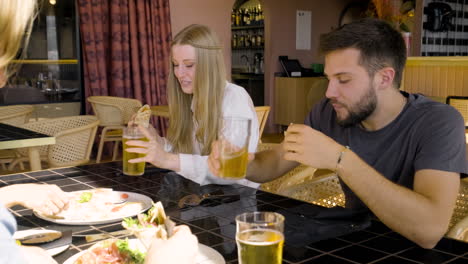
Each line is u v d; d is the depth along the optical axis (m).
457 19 7.34
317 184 1.83
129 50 5.89
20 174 1.66
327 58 1.35
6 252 0.51
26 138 2.37
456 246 1.02
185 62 1.89
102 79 5.67
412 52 6.02
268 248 0.77
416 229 1.12
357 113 1.35
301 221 1.17
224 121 1.25
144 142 1.49
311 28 8.21
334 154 1.19
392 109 1.42
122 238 1.06
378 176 1.19
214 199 1.36
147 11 5.93
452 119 1.33
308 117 1.76
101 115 4.88
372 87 1.33
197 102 1.93
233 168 1.25
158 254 0.69
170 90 1.99
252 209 1.26
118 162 1.84
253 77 8.20
